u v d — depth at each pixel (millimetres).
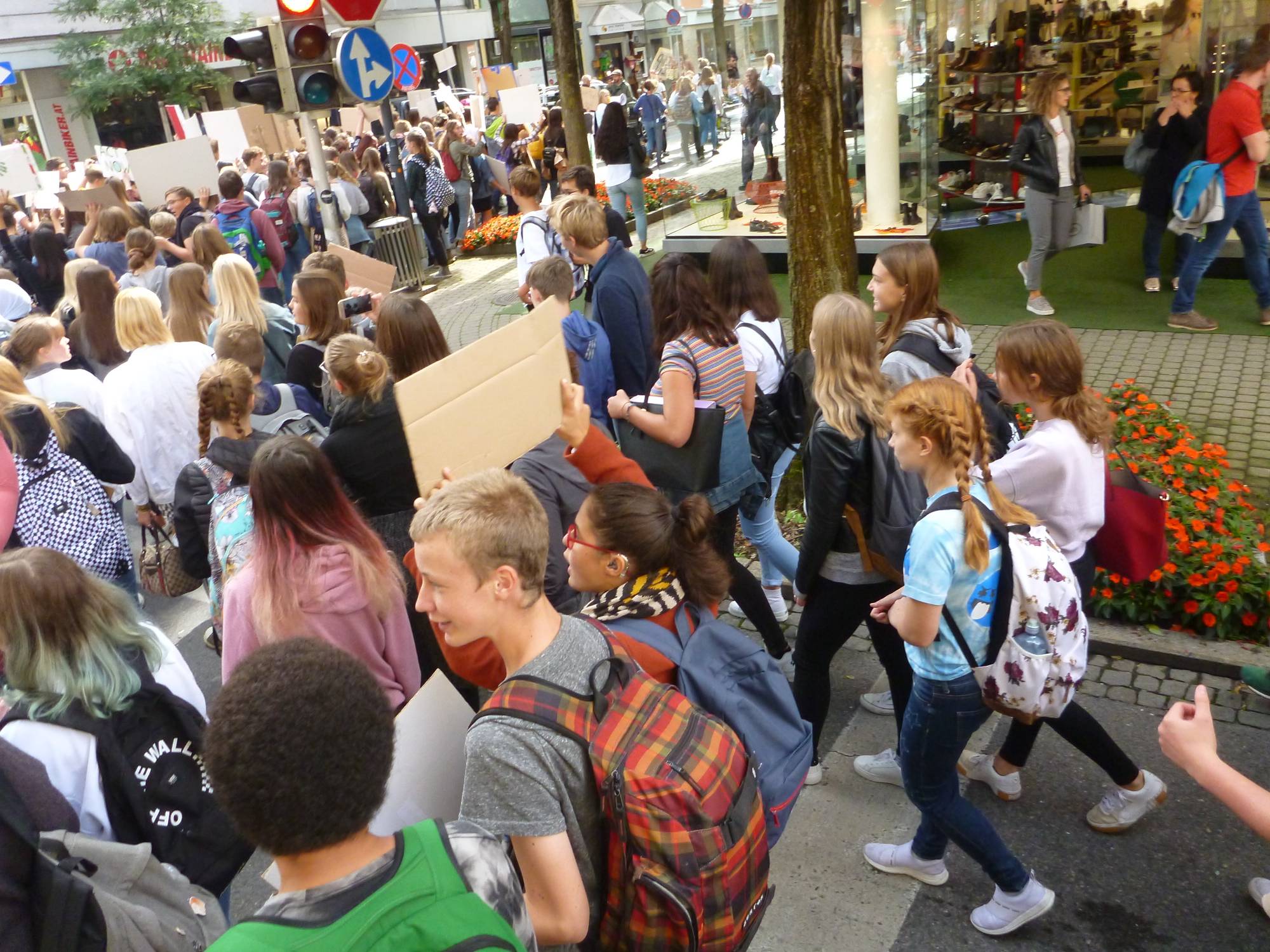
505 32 22406
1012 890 2896
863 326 3064
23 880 1883
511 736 1758
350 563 2752
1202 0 9195
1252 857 3164
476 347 2318
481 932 1368
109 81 27219
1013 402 3074
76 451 4168
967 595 2523
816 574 3271
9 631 2248
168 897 2133
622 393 3744
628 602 2279
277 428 4480
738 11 13438
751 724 2209
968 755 3580
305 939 1307
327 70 7730
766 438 4172
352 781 1382
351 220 11656
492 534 1816
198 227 7508
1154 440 5113
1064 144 8000
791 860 3334
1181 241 8016
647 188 13820
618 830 1782
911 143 10164
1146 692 3930
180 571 4590
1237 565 4105
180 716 2414
